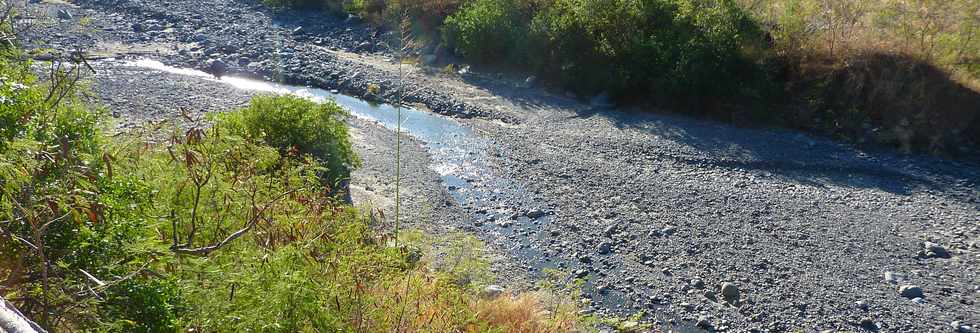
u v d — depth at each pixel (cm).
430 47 2006
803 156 1373
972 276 909
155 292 335
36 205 324
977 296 858
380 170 1180
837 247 973
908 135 1438
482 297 672
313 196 561
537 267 881
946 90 1490
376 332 440
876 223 1066
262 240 432
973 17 1574
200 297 357
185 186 448
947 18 1571
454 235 809
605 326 739
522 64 1856
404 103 1631
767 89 1577
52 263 336
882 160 1377
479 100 1666
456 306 523
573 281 824
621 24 1711
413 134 1434
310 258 434
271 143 879
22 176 325
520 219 1033
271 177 556
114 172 389
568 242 957
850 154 1400
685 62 1579
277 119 914
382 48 2039
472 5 1977
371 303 448
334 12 2406
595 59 1725
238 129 818
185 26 2173
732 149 1391
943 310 821
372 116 1534
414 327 466
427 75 1827
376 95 1648
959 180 1289
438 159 1289
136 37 2012
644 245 951
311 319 390
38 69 766
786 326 771
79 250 340
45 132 369
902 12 1614
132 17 2261
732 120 1564
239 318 358
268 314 369
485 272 730
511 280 830
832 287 859
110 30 2056
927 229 1056
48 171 344
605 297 816
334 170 946
